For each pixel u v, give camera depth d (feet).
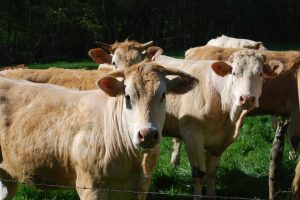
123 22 168.76
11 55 140.56
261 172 32.89
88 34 151.94
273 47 150.71
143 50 35.70
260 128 41.98
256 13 176.86
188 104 29.63
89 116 20.58
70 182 21.25
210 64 30.30
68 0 147.84
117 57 35.09
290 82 37.96
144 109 18.78
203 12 172.86
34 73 33.81
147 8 167.22
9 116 21.94
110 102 20.47
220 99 28.91
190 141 29.60
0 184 22.93
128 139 19.79
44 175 21.38
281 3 184.14
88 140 20.21
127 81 19.38
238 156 36.29
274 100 38.22
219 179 32.45
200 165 29.53
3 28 144.97
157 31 171.22
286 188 30.42
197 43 174.09
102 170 20.11
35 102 21.84
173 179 31.91
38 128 21.17
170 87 19.97
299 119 37.86
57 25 150.30
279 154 23.95
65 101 21.45
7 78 23.44
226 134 29.89
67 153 20.54
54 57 144.77
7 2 146.20
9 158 21.99
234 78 27.63
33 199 28.60
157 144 18.61
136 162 20.27
